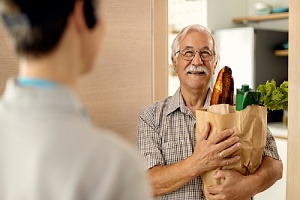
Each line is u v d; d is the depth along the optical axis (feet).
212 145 4.43
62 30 1.86
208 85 5.50
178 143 5.19
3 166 1.84
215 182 4.55
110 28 5.81
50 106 1.84
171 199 5.00
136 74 6.20
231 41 13.78
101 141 1.84
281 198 11.20
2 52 4.78
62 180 1.75
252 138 4.46
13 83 1.93
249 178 4.56
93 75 5.65
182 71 5.40
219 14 15.20
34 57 1.87
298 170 4.86
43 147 1.77
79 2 1.93
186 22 15.64
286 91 5.64
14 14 1.84
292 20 4.81
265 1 15.34
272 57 13.67
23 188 1.78
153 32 6.40
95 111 5.72
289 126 4.94
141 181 1.86
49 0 1.82
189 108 5.50
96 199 1.76
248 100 4.39
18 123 1.84
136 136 5.81
